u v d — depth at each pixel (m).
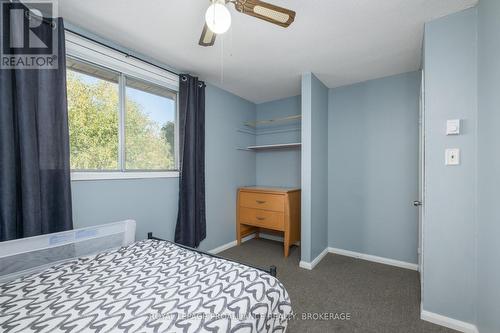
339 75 2.70
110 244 1.71
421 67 2.17
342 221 3.04
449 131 1.57
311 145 2.62
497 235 1.23
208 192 2.94
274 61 2.34
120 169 2.03
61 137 1.59
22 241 1.33
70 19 1.65
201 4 1.50
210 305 0.92
